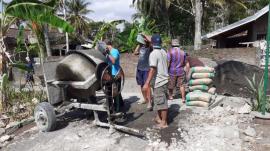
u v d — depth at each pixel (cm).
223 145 567
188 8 4100
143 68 789
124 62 1819
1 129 775
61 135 675
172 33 4362
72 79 704
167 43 1878
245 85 898
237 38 2553
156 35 632
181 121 690
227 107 761
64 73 705
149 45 779
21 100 1009
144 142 600
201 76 793
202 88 793
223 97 867
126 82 1369
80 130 689
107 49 721
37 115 713
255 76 901
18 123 788
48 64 745
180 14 4209
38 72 982
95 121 689
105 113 782
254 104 760
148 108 786
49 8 815
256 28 2080
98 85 684
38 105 708
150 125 682
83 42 2152
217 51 1770
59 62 707
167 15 3938
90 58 683
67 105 727
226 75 930
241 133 616
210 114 720
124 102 888
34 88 1202
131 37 2166
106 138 633
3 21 923
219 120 684
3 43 949
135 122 707
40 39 1125
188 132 630
